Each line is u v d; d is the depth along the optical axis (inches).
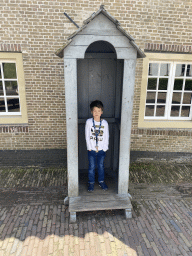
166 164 177.3
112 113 133.3
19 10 137.3
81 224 106.8
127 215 111.2
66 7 139.6
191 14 148.5
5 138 161.2
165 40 152.4
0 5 135.3
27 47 144.1
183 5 146.3
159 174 162.4
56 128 162.4
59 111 158.7
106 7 142.5
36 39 143.3
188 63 164.6
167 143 173.6
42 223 107.0
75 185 112.1
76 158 106.9
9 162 166.9
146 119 175.3
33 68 148.4
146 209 120.9
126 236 99.3
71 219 107.1
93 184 120.3
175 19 148.7
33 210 117.6
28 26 140.6
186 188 144.9
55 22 141.6
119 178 113.8
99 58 122.3
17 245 92.9
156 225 107.5
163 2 144.5
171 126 171.5
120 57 94.4
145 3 143.8
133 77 97.8
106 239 97.2
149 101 313.1
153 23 148.3
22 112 158.6
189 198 133.1
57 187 142.6
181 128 171.5
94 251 90.2
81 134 135.3
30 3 136.6
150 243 95.5
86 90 127.6
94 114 110.0
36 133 162.1
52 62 148.3
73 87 95.8
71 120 100.4
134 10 144.6
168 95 172.2
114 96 130.0
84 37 90.0
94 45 118.6
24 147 164.4
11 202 124.7
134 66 96.1
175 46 153.7
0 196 130.7
